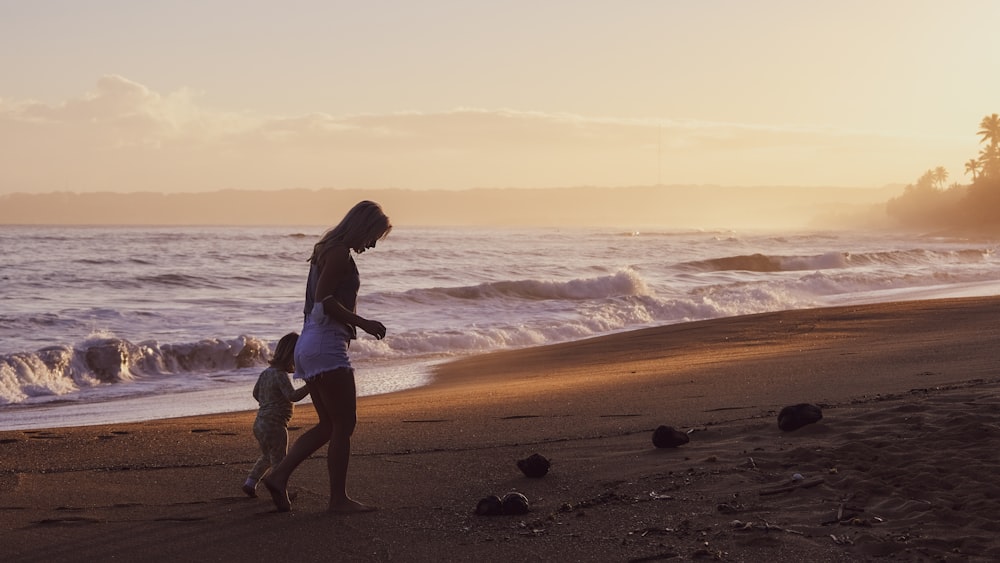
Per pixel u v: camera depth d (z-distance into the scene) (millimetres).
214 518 5008
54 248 52031
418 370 14602
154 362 14609
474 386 12359
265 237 81438
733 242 82062
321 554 4340
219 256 45250
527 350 16797
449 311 22891
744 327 18188
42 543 4531
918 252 49250
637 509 4832
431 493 5496
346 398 5109
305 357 5090
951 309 19031
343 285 5125
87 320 19281
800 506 4680
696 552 4055
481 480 5812
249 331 18781
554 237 97000
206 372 14758
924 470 5000
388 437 7500
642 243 76000
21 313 20219
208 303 24578
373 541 4523
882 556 3941
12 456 6965
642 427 7445
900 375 9547
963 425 5836
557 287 27203
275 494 5094
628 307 23953
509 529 4625
